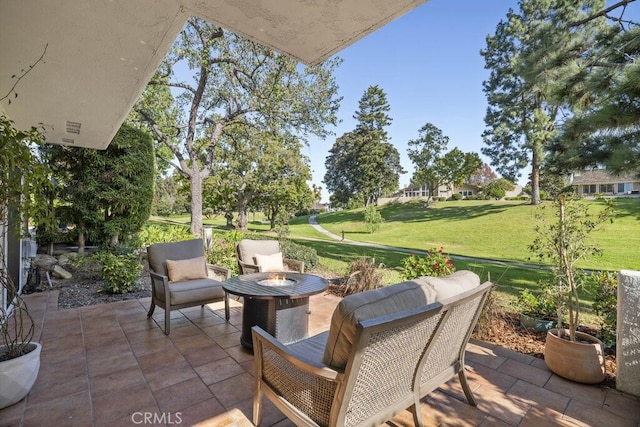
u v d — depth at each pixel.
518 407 2.20
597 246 2.72
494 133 19.53
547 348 2.71
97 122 4.37
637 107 4.03
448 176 27.30
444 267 4.13
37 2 1.91
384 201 35.81
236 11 1.97
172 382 2.47
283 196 19.53
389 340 1.46
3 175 2.07
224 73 9.83
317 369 1.47
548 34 5.89
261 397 1.95
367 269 5.06
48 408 2.13
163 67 8.96
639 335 2.29
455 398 2.30
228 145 12.96
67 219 6.91
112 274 4.96
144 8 1.98
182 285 3.67
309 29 2.12
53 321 3.76
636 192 23.73
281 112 10.23
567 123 4.78
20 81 3.06
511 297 5.12
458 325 1.93
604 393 2.37
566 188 3.14
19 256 4.80
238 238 8.32
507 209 20.48
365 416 1.55
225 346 3.12
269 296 2.88
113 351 2.98
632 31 4.75
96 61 2.69
